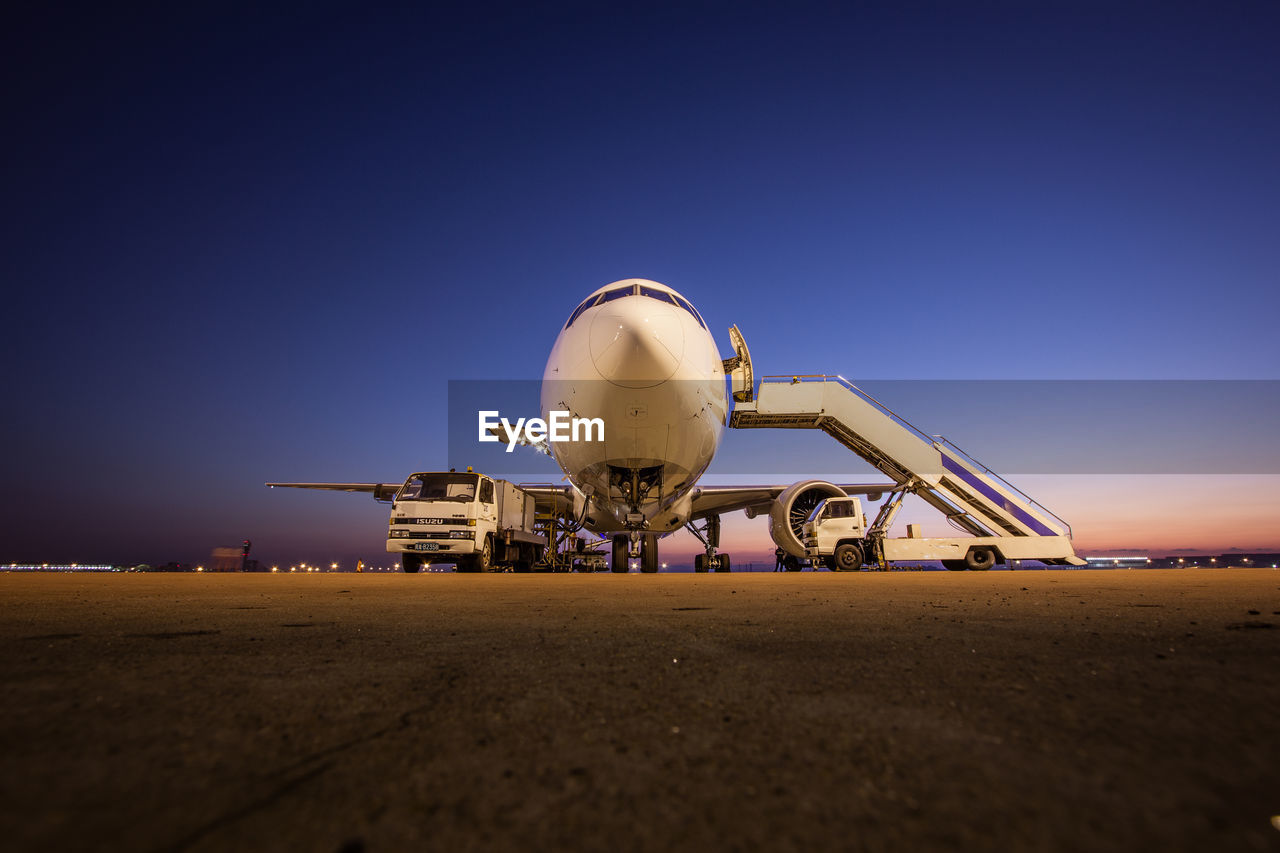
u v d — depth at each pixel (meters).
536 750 1.18
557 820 0.86
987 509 14.48
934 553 13.88
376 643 2.60
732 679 1.82
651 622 3.40
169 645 2.53
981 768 1.04
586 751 1.17
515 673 1.93
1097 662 2.05
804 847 0.76
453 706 1.51
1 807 0.86
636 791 0.97
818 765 1.08
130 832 0.78
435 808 0.90
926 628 3.04
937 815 0.85
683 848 0.76
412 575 11.63
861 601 4.90
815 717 1.39
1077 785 0.96
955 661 2.09
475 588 7.00
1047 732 1.25
